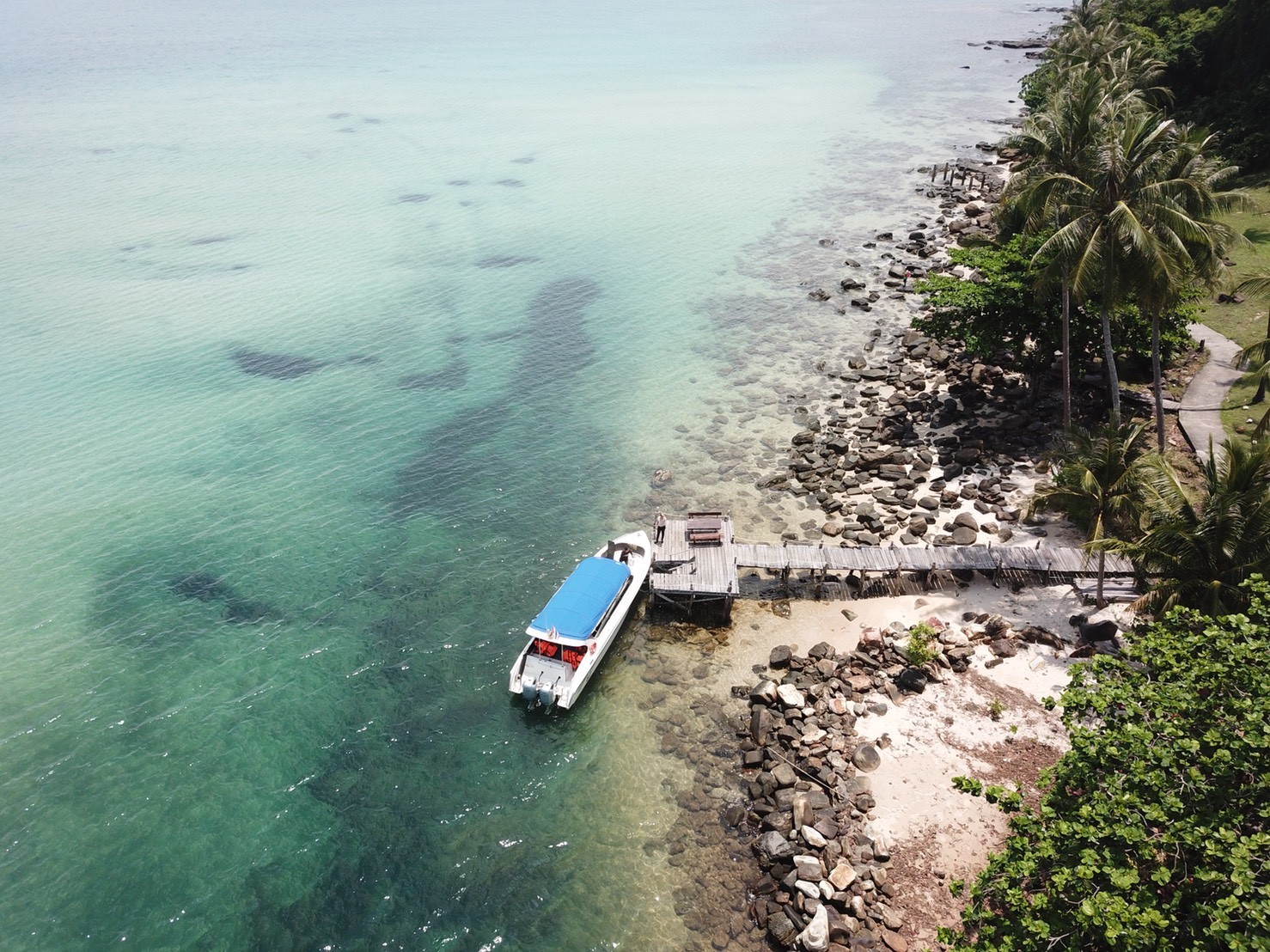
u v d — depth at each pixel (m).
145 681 37.97
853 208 96.44
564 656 36.03
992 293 50.88
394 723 35.59
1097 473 35.94
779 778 31.45
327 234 94.50
